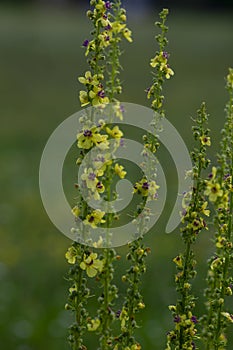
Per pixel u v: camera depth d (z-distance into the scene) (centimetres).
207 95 2961
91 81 372
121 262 1148
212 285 402
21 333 970
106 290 366
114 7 381
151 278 1109
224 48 4219
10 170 1980
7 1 6084
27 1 6159
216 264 394
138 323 952
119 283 1077
